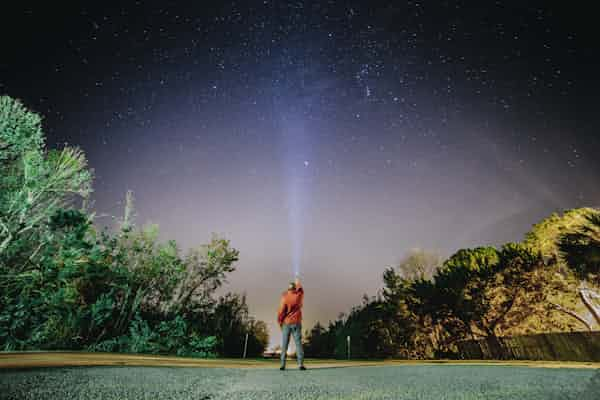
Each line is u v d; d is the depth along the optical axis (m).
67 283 9.96
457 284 19.31
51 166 10.30
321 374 4.71
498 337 17.73
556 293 16.94
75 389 2.60
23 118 10.15
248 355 20.55
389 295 25.16
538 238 18.88
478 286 18.47
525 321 17.72
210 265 15.26
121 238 12.62
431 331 22.16
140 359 7.01
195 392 2.80
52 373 3.32
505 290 17.77
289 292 6.07
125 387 2.84
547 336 14.99
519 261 17.58
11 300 8.82
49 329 9.16
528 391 2.81
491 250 20.58
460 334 20.34
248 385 3.33
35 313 8.99
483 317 18.73
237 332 19.44
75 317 9.99
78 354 6.99
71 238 9.69
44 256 9.42
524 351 16.20
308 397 2.65
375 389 3.07
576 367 6.24
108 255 11.97
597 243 13.98
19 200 9.72
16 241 9.24
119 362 5.49
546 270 17.17
